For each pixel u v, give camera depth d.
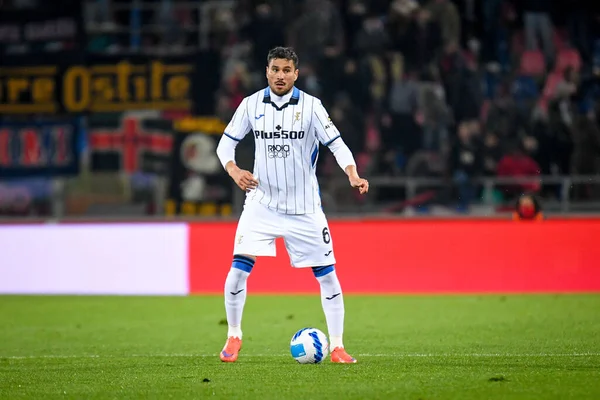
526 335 30.56
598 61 61.44
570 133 57.88
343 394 19.27
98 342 30.50
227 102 58.28
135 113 58.28
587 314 36.16
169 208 57.31
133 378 21.94
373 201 55.78
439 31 59.88
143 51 58.19
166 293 45.94
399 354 26.28
